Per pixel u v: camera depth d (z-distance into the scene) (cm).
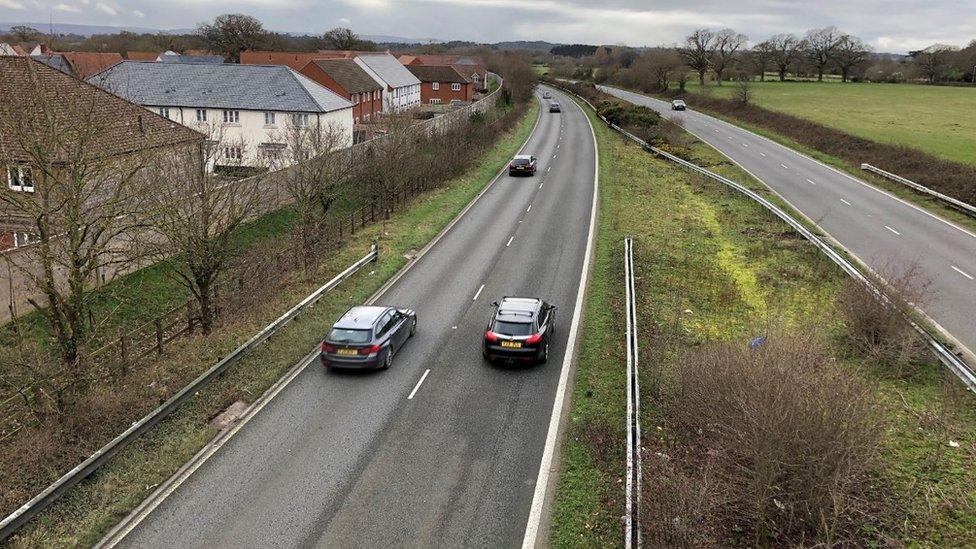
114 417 1520
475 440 1484
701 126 7206
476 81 12581
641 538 1100
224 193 2438
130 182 1980
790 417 1111
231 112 5219
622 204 3675
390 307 1964
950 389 1600
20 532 1170
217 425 1545
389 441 1481
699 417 1424
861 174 4572
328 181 3045
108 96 3025
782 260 2711
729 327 2088
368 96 7425
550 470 1375
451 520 1225
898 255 2738
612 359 1841
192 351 1909
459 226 3328
